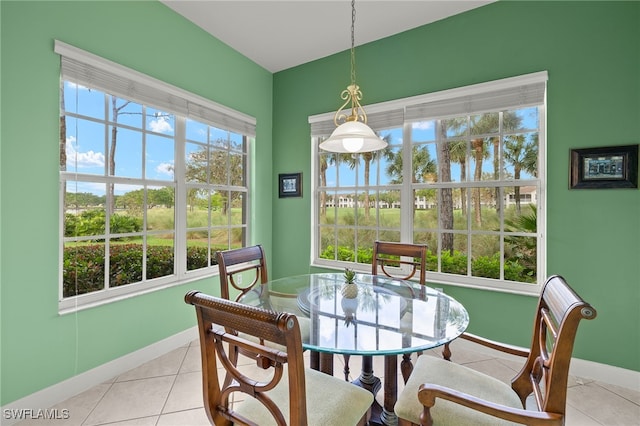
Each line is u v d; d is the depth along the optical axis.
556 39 2.19
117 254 2.23
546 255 2.25
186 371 2.20
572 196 2.15
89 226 2.07
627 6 1.99
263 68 3.50
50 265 1.84
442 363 1.47
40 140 1.78
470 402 0.99
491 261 2.51
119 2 2.15
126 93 2.18
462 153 2.62
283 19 2.63
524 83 2.27
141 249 2.38
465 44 2.53
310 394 1.22
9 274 1.67
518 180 2.39
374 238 3.06
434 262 2.74
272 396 1.22
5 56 1.63
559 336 0.95
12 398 1.68
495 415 0.96
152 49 2.36
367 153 3.09
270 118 3.62
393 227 2.95
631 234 1.99
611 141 2.03
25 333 1.73
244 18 2.62
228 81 3.05
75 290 1.99
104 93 2.11
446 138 2.68
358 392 1.25
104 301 2.09
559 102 2.18
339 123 3.13
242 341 0.94
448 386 1.29
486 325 2.47
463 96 2.52
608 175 2.03
